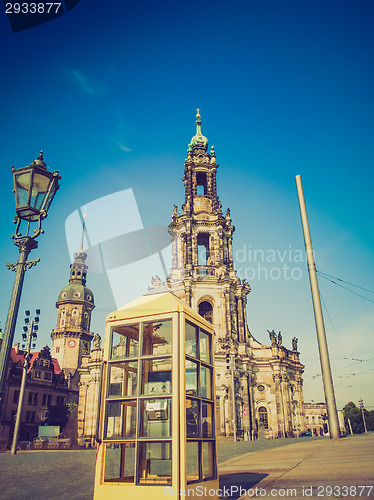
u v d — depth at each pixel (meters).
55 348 101.56
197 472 5.93
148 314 6.46
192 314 6.59
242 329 66.00
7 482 11.09
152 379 6.36
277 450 14.32
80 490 8.88
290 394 67.69
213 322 64.50
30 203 8.76
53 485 10.02
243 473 8.34
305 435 66.00
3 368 7.52
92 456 26.53
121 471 6.14
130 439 5.93
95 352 70.75
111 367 6.47
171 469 5.55
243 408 60.28
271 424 62.75
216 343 62.22
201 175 79.19
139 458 5.94
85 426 67.25
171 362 6.21
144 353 6.50
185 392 5.89
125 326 6.67
